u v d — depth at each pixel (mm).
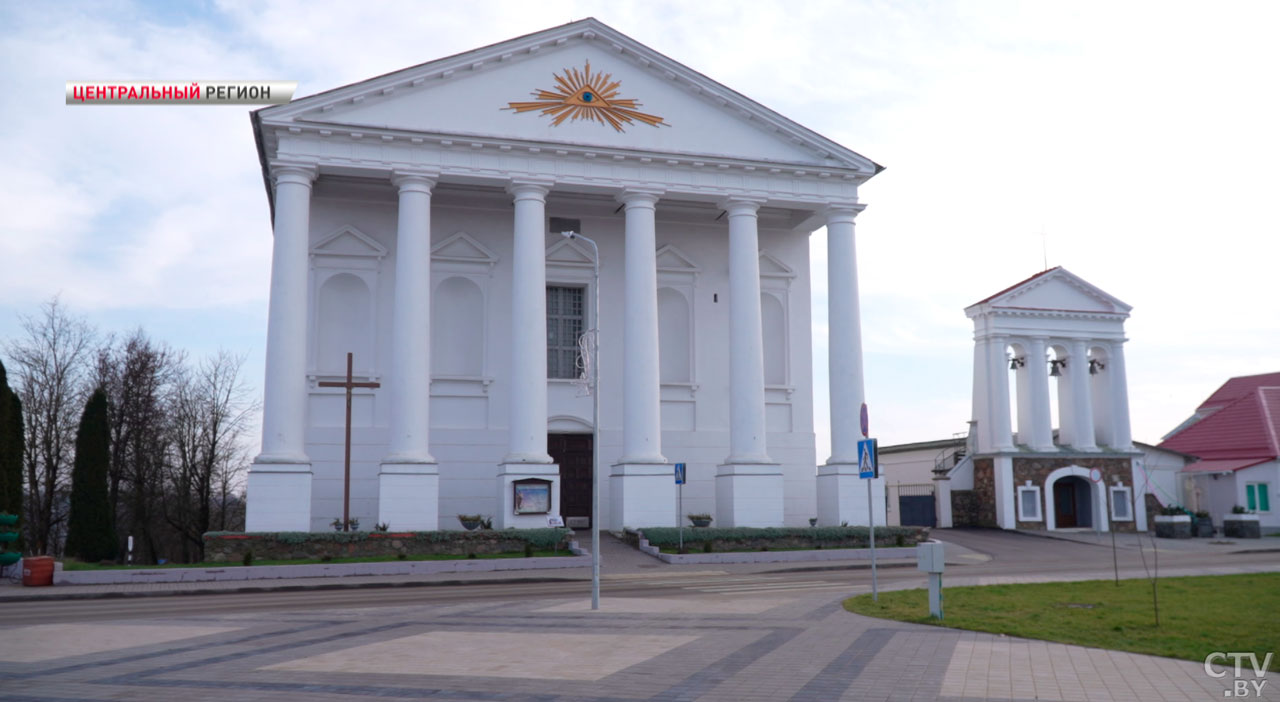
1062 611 16156
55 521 48250
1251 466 47188
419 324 33656
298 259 32750
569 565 29781
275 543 29766
